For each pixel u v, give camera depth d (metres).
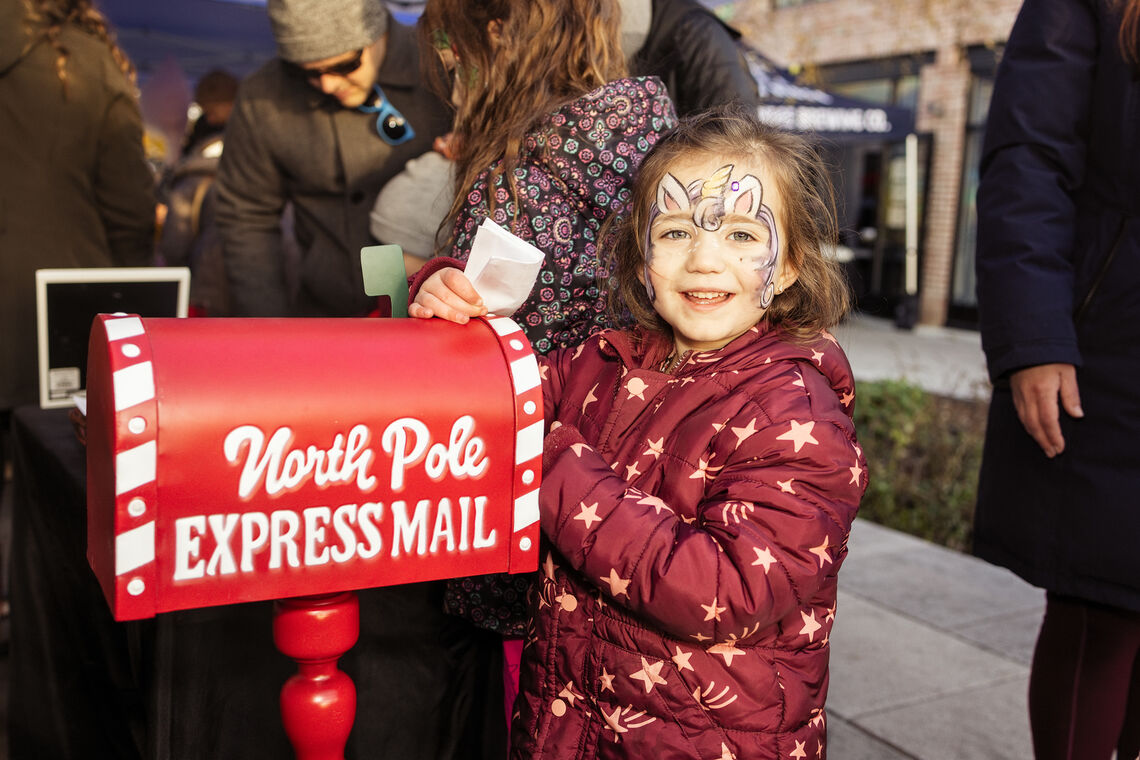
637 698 1.00
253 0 5.34
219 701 1.15
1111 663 1.48
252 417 0.80
